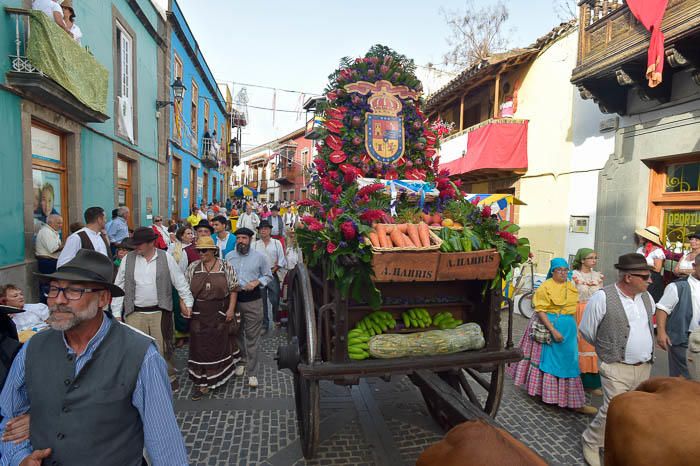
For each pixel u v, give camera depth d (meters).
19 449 1.67
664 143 6.71
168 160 12.47
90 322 1.74
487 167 10.19
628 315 3.20
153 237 4.14
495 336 3.03
